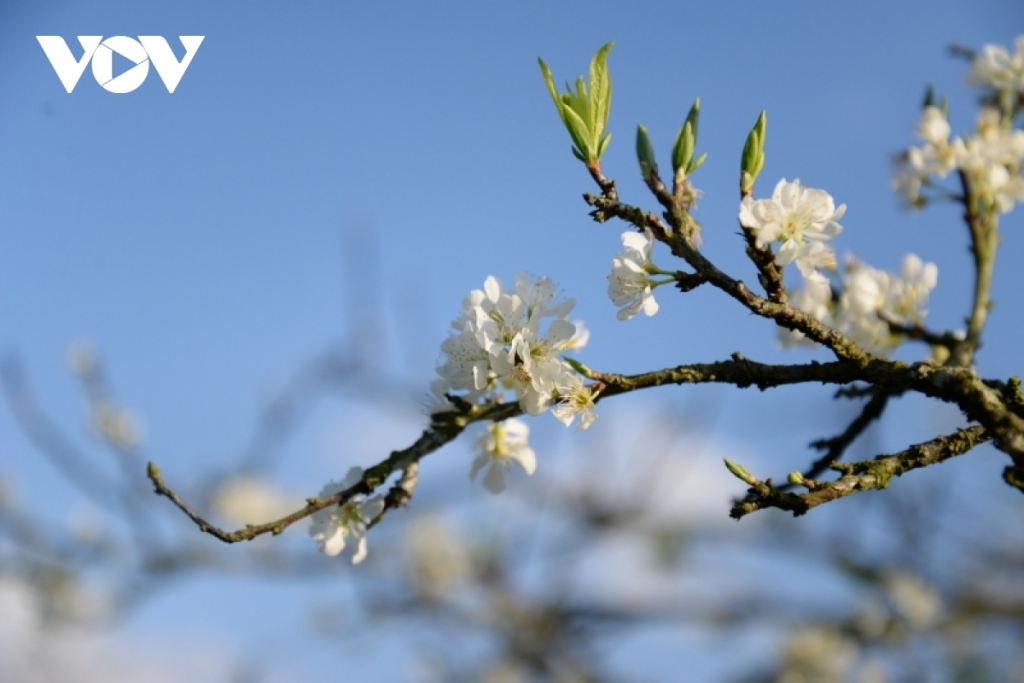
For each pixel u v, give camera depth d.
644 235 0.64
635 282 0.64
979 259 0.66
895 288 0.69
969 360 0.66
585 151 0.64
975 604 1.16
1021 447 0.60
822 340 0.62
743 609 1.20
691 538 1.22
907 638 1.19
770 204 0.62
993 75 0.69
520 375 0.63
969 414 0.61
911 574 1.20
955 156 0.66
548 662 1.22
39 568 1.26
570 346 0.65
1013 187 0.66
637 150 0.64
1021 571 1.15
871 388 0.69
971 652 1.19
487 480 0.67
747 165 0.63
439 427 0.64
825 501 0.60
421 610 1.25
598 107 0.64
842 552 1.17
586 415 0.63
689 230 0.64
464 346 0.64
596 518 1.23
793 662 1.23
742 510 0.60
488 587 1.27
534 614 1.25
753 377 0.63
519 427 0.68
